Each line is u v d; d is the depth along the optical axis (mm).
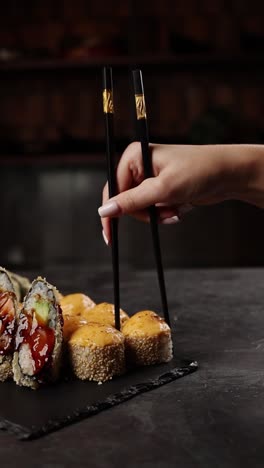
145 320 825
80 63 2271
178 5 2418
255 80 2412
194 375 801
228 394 752
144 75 2422
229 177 840
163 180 813
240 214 2348
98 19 2422
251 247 2357
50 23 2420
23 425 691
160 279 847
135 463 638
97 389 762
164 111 2436
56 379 783
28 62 2266
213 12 2412
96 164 2393
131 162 886
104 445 665
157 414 715
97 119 2443
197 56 2264
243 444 660
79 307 903
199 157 826
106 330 793
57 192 2414
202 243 2363
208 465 633
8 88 2443
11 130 2457
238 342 897
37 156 2289
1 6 2420
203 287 1153
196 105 2428
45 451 658
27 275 1266
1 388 775
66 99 2443
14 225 2430
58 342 780
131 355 814
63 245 2436
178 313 1018
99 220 2420
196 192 832
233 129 2387
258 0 2400
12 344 794
